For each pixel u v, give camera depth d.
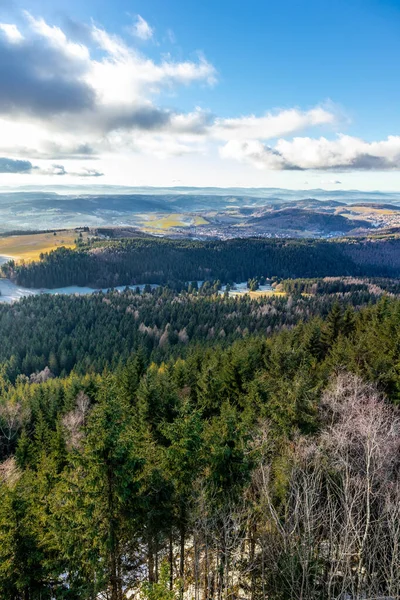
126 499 17.59
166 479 19.92
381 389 34.16
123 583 20.58
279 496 22.03
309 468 22.64
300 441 23.86
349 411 26.62
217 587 21.02
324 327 57.19
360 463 22.09
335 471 21.62
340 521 20.84
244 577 21.44
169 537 21.28
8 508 17.89
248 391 37.28
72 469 25.72
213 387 39.06
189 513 19.17
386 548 18.47
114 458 16.92
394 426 24.62
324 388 33.91
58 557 18.09
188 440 19.36
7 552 17.36
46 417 49.78
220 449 20.50
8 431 50.41
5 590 17.64
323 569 18.45
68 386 55.75
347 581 18.38
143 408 31.34
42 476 26.14
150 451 22.33
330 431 25.58
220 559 20.31
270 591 19.77
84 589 17.61
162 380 44.19
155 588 13.12
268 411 29.31
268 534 19.84
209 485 20.11
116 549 18.59
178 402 32.16
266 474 22.09
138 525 18.34
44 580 18.66
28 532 18.17
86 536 16.75
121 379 48.19
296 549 18.08
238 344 63.00
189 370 50.34
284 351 41.03
